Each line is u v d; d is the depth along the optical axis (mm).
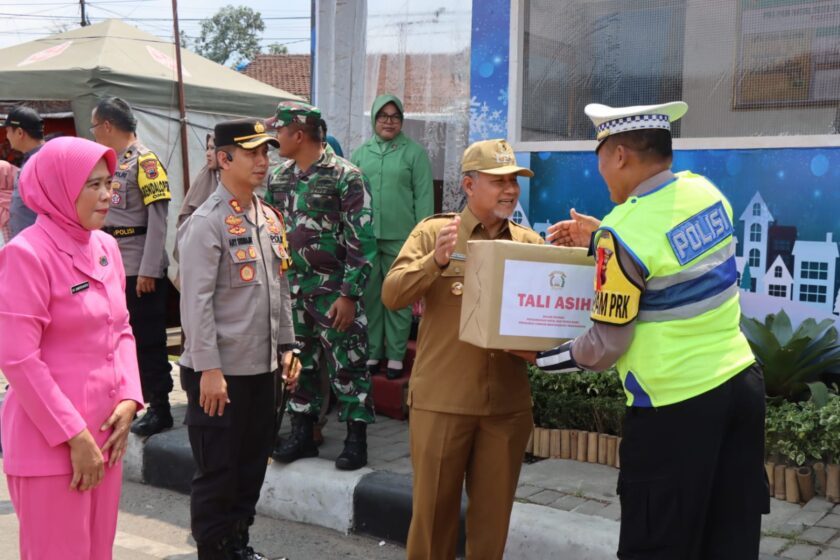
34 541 2588
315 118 4438
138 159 5129
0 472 5094
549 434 4633
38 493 2562
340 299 4383
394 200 5664
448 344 3066
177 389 6609
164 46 10430
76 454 2551
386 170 5680
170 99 9297
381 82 6281
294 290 4574
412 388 3164
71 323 2604
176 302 9867
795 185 4516
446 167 5949
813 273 4480
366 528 4219
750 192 4660
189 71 9977
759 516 2578
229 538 3592
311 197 4465
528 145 5465
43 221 2617
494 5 5566
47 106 9219
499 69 5586
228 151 3406
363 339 4527
